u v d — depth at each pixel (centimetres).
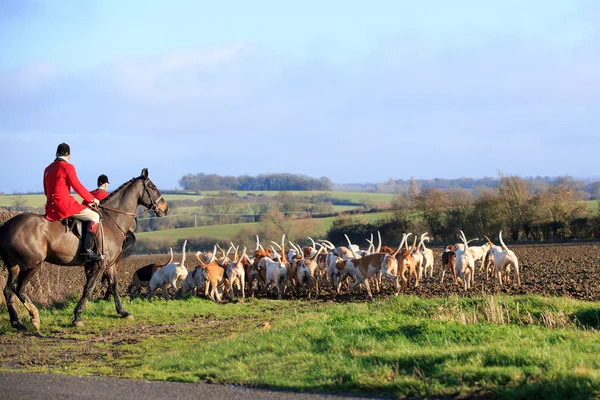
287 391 787
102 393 794
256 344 1061
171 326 1423
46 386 841
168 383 850
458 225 5256
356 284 1970
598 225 4772
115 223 1459
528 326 1191
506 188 5109
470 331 1034
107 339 1277
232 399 753
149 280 1991
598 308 1324
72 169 1346
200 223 7250
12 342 1252
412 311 1400
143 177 1527
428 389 735
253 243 5741
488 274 2311
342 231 5744
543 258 3105
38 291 1817
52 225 1332
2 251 1303
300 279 1978
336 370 850
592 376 700
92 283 1425
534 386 699
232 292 1975
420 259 2158
